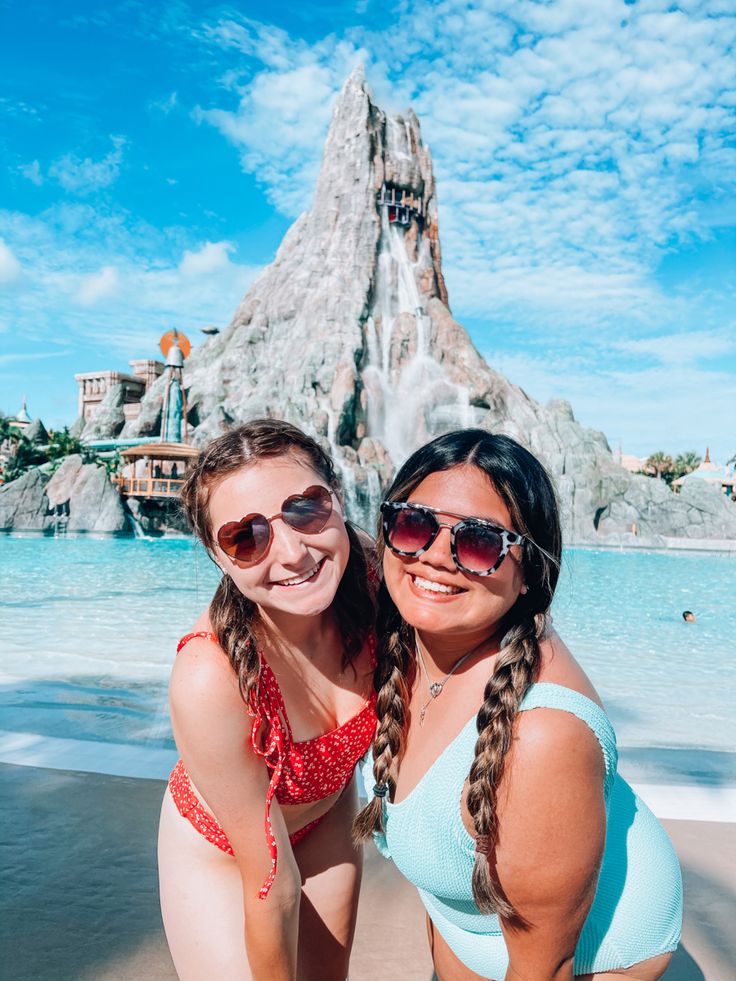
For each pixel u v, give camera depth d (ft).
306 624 5.60
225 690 5.04
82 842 9.89
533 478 5.01
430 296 250.57
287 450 5.32
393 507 4.98
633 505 201.05
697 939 7.87
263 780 5.34
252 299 260.01
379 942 7.96
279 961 5.45
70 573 71.67
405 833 5.27
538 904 4.72
